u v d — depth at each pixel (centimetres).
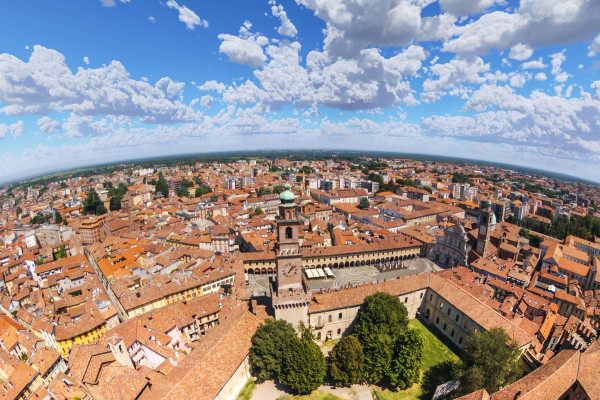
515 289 11450
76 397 7325
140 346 8875
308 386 7262
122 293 11238
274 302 8288
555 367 6531
